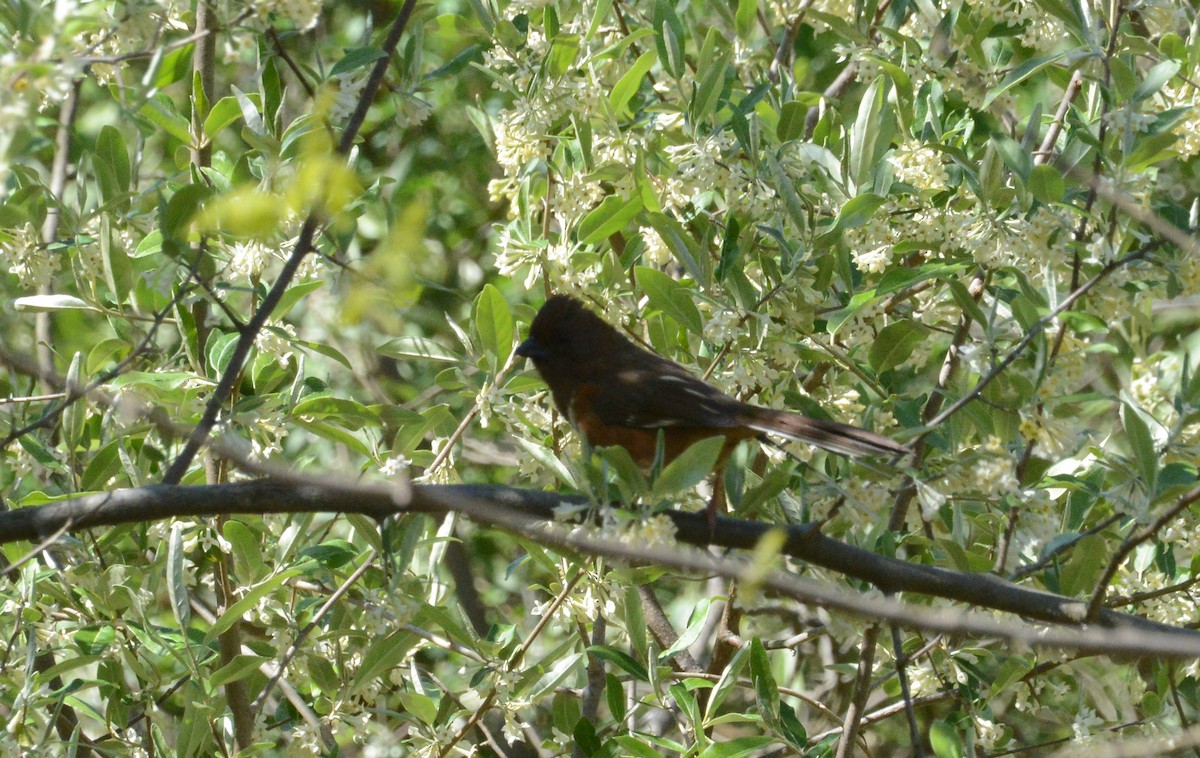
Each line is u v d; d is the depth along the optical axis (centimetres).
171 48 683
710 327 910
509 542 1563
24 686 908
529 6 1043
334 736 1059
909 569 795
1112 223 875
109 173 974
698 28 1265
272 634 1019
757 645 945
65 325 1354
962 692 991
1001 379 906
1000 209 932
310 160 441
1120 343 1134
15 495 1112
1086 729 937
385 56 764
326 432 980
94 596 958
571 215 1028
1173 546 1008
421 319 1578
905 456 828
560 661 1007
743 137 963
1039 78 1191
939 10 1141
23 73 630
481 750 1259
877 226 949
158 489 750
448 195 1683
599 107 1032
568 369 937
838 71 1570
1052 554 862
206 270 984
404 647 936
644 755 945
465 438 1495
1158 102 974
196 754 948
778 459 1008
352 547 981
